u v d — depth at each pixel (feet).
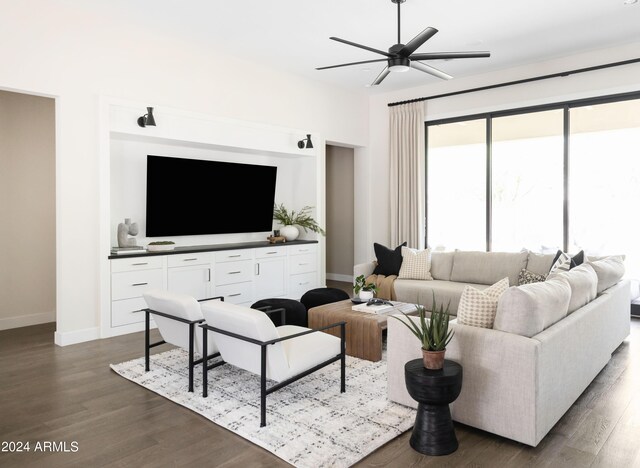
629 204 17.97
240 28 15.65
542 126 19.84
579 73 18.35
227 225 19.84
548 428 8.05
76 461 7.45
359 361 12.41
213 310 9.30
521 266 16.28
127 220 16.11
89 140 14.34
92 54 14.37
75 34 13.97
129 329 15.20
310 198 22.39
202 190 18.56
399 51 12.34
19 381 10.94
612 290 12.50
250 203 20.53
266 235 22.11
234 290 18.35
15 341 14.38
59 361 12.39
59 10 13.61
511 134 20.72
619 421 8.86
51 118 17.04
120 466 7.31
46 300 17.10
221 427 8.66
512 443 8.06
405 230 23.43
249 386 10.59
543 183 19.89
